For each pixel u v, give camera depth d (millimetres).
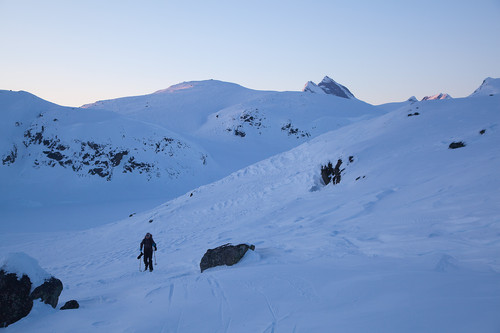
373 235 9359
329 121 132625
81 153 77938
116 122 90562
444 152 17562
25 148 78562
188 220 25062
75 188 68938
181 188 76312
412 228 9000
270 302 5176
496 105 22719
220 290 6145
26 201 58781
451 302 3801
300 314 4500
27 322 5734
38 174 71688
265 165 33000
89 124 86500
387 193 14812
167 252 16078
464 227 7945
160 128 96562
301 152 32062
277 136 123312
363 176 19172
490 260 5469
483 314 3324
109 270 14508
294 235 12102
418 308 3818
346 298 4750
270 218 18547
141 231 25297
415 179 15320
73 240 26156
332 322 4004
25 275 6320
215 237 17219
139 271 12461
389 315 3805
